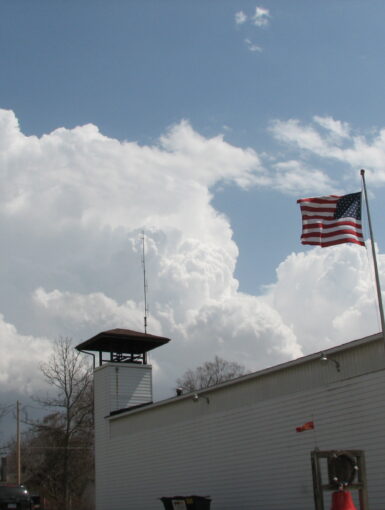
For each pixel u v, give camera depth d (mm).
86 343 40500
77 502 54438
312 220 21641
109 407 38656
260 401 26797
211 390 29828
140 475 34375
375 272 20656
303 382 24750
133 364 40188
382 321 20281
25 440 64125
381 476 20859
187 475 30594
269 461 25766
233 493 27453
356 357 22578
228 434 28312
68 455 51156
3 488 36156
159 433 33344
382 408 21219
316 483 16594
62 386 51625
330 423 23188
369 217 21219
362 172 21547
